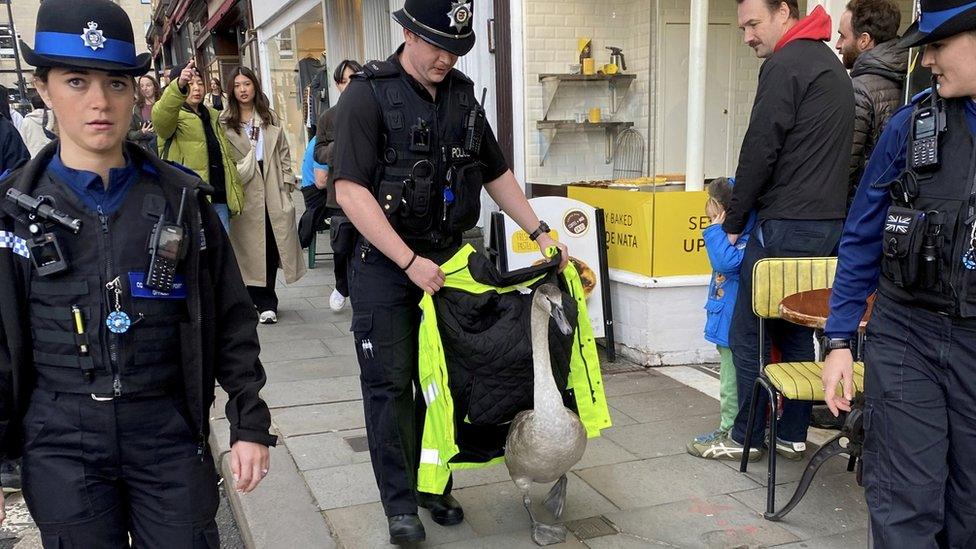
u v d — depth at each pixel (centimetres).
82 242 172
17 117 618
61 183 172
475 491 335
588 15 575
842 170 331
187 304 182
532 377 275
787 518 304
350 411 433
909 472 203
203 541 191
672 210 480
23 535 342
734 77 561
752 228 348
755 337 344
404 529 277
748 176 331
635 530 298
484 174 304
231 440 194
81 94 167
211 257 194
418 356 282
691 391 450
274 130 634
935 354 198
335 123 263
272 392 466
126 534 190
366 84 262
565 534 291
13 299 170
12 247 170
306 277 838
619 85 571
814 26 327
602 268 507
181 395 188
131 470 184
